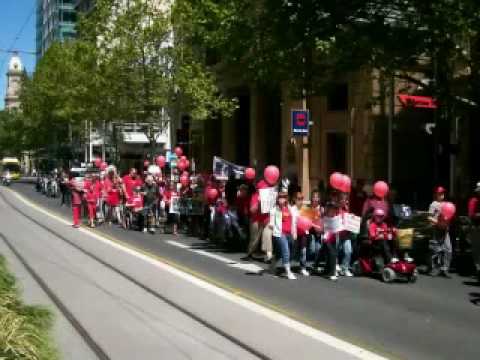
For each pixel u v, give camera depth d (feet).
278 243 40.81
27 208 102.58
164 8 128.67
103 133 137.59
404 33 53.42
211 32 72.33
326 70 59.67
